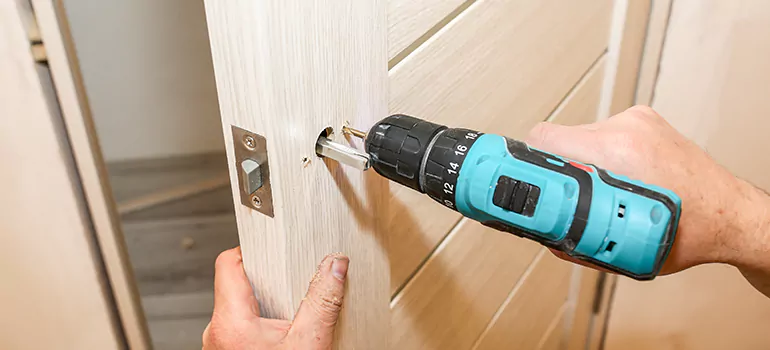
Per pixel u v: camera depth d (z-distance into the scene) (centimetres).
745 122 103
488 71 60
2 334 83
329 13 35
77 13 79
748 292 113
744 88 100
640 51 102
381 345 55
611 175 38
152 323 107
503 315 87
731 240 50
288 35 33
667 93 107
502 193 37
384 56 42
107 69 84
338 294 43
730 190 49
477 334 80
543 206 36
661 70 106
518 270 86
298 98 36
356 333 50
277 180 37
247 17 32
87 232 78
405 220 54
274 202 38
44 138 69
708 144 109
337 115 39
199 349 108
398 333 59
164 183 97
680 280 118
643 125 49
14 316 81
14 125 66
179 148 95
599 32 88
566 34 76
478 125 62
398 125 40
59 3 63
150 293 105
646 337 128
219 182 100
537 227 37
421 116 51
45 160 70
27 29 62
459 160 38
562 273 106
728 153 108
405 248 55
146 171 95
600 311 127
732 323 119
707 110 105
